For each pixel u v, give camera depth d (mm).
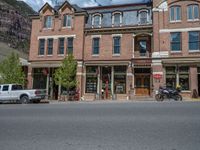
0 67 30062
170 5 27688
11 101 23703
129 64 28375
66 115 10352
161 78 26641
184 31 26812
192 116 9203
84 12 30766
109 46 29516
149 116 9375
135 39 28969
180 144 5430
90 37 30453
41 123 8547
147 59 27406
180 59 26328
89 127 7559
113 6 31438
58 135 6621
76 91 28906
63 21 31828
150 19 28781
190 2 27000
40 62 31797
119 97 28141
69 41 31109
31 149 5328
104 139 6035
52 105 16625
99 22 30688
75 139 6125
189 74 26016
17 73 29828
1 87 23094
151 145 5395
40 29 32562
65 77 28109
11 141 6086
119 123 8055
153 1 28312
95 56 29859
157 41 27438
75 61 29844
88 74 29953
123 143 5621
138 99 25891
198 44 26234
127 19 29703
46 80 31391
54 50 31484
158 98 23109
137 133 6562
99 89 29141
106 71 29531
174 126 7336
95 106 14281
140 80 28141
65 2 31672
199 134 6301
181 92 25922
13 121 9180
